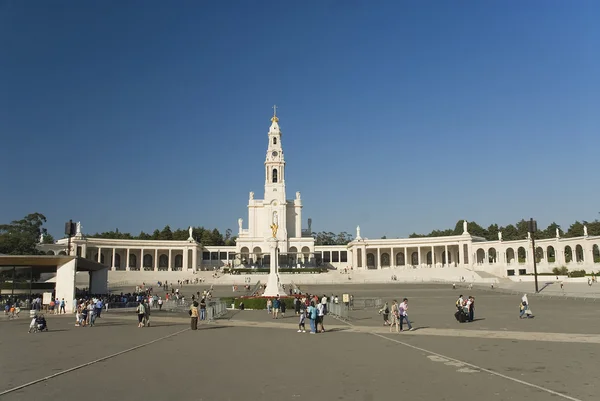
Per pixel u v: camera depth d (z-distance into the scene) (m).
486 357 20.08
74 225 50.56
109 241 126.94
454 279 102.25
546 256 111.06
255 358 20.36
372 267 148.50
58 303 46.25
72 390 14.98
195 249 133.88
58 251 120.25
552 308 44.62
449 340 25.23
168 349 22.92
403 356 20.56
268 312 44.38
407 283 94.12
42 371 17.86
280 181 142.38
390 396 14.12
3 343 25.42
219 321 36.75
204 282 103.19
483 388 14.92
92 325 34.41
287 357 20.58
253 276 104.06
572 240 104.00
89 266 54.94
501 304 50.16
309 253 139.88
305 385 15.49
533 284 85.25
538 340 24.78
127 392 14.71
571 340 24.64
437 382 15.76
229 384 15.67
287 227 144.12
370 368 18.09
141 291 74.75
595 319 34.53
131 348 23.27
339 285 91.31
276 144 144.12
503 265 112.38
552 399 13.67
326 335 27.97
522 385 15.25
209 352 21.98
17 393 14.68
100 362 19.61
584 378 16.09
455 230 173.50
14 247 91.88
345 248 145.62
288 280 103.94
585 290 68.12
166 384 15.71
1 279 51.56
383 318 36.09
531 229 69.62
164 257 150.88
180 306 51.94
